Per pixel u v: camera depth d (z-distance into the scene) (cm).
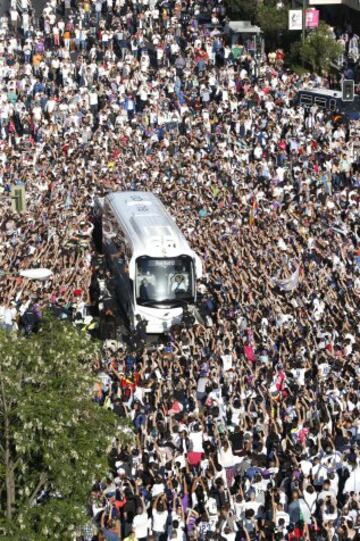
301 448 9125
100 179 16488
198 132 18362
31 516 7494
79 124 18862
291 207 15500
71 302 12900
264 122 18425
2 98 19475
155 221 13588
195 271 12975
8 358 7569
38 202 15788
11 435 7550
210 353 11050
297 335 11269
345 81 18412
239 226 14775
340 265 13450
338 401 9831
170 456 9144
